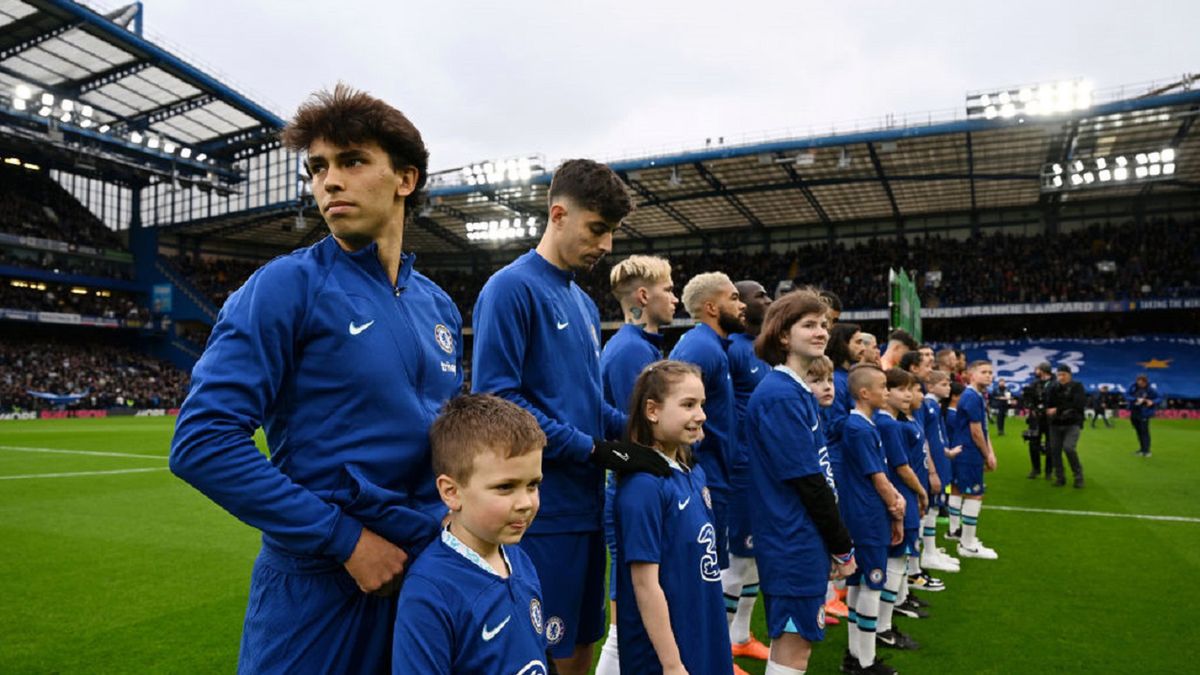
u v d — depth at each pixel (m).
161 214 41.75
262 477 1.47
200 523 7.74
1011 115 21.44
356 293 1.73
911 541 4.52
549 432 2.32
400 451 1.70
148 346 42.09
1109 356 31.70
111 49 27.61
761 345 3.33
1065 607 4.91
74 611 4.70
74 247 38.91
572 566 2.47
